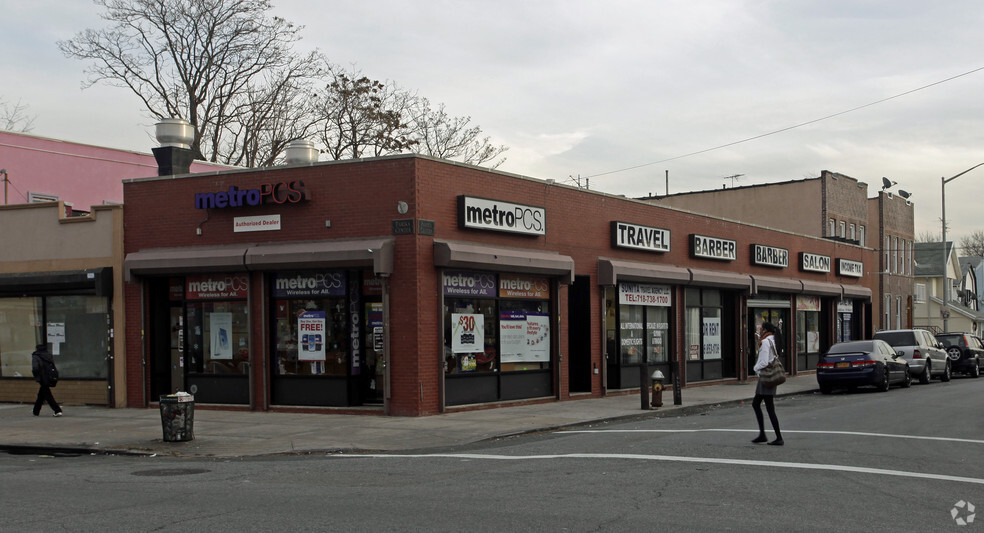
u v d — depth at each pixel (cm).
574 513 828
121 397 2047
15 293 2150
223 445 1426
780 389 2653
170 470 1161
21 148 2714
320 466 1187
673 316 2695
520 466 1144
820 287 3622
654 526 774
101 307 2088
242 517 816
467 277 1916
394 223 1794
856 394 2495
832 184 4431
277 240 1897
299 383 1897
